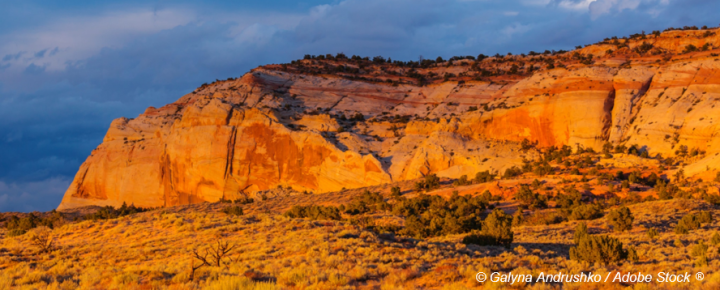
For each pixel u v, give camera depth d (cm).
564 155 12731
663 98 13638
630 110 13962
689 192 8462
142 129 18850
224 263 2827
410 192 11081
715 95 13012
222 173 15738
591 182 9862
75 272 2558
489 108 15325
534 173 11125
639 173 10138
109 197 17800
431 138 14062
